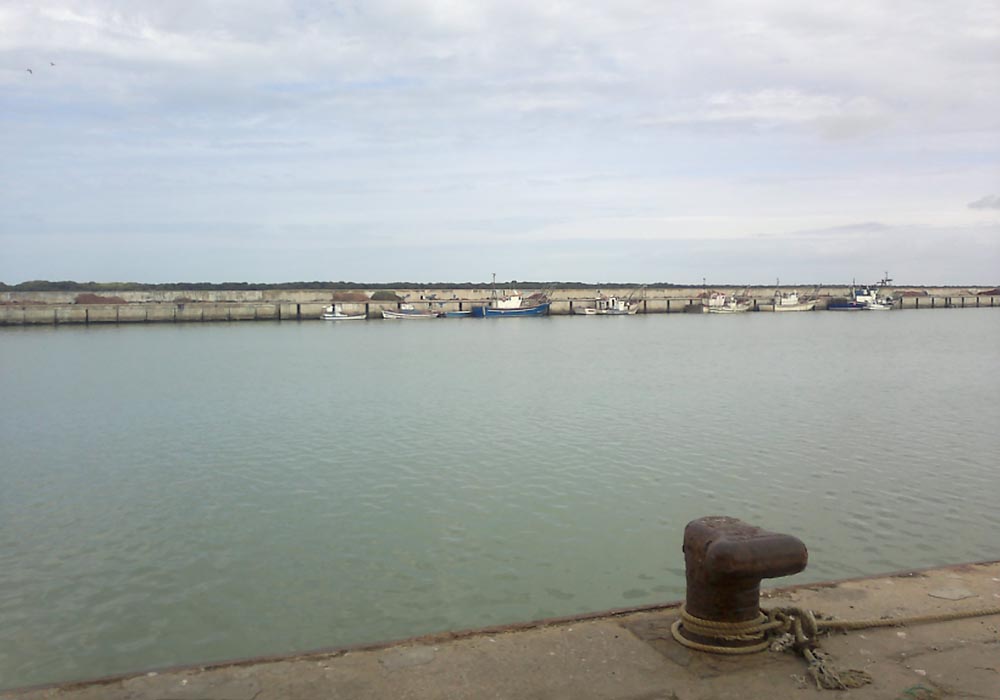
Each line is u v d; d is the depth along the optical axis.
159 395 37.28
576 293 161.62
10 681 10.02
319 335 92.75
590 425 27.33
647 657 6.14
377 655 6.22
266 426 27.94
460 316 139.38
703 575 6.32
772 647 6.27
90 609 12.19
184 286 149.50
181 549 14.80
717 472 20.09
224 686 5.71
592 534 15.35
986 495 17.86
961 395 35.09
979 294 186.88
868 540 14.88
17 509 17.50
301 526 16.06
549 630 6.70
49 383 42.97
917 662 6.00
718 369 48.34
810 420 28.17
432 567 13.73
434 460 21.84
